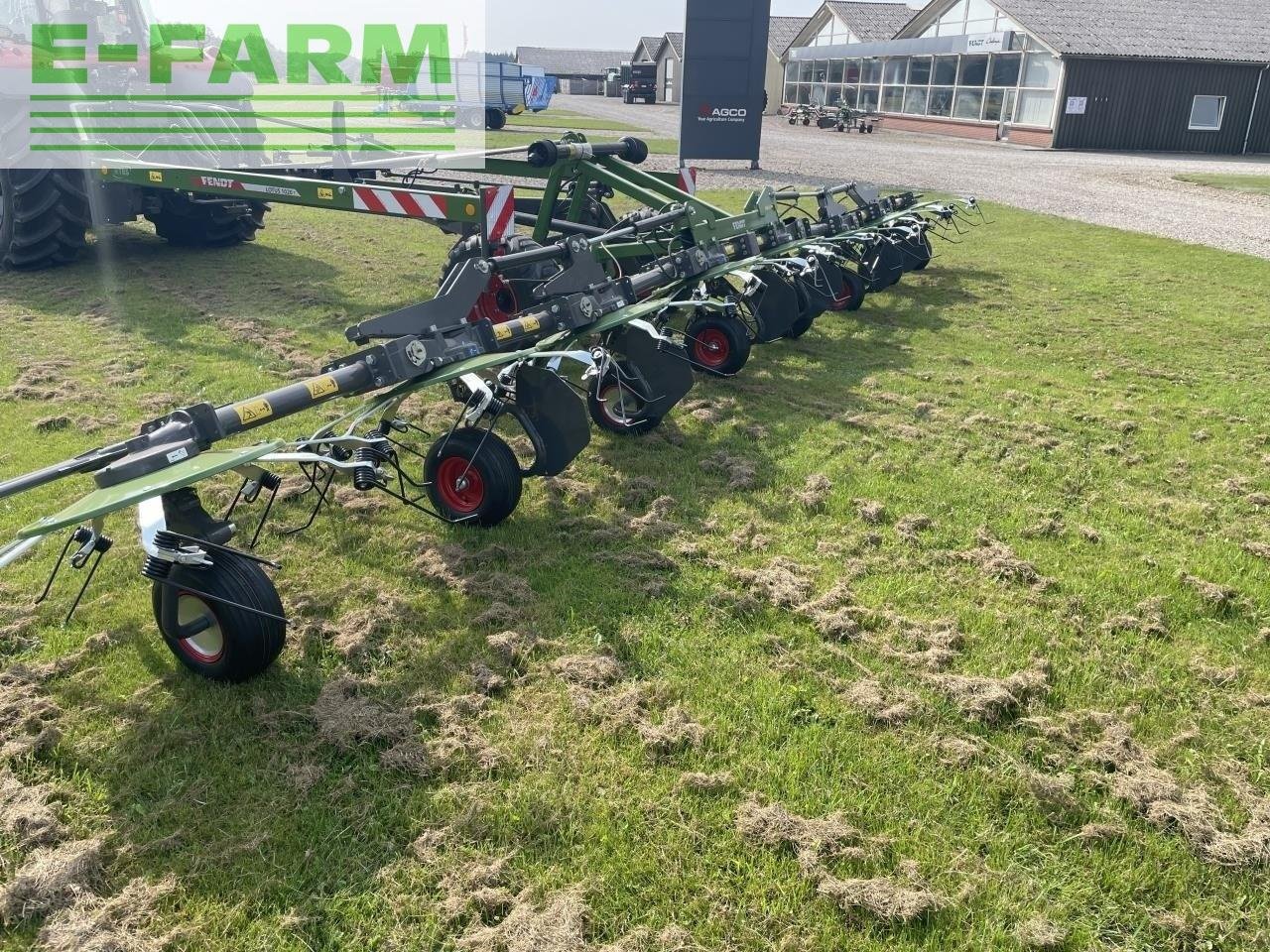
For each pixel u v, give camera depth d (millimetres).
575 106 50562
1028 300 9438
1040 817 2846
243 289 8906
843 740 3121
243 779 2861
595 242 6473
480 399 4141
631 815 2781
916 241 10203
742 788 2900
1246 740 3215
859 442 5621
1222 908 2574
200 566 3072
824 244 8125
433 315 4594
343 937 2387
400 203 7188
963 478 5168
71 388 6031
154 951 2318
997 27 30422
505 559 4168
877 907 2482
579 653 3520
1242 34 29531
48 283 8969
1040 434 5875
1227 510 4910
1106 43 27828
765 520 4625
